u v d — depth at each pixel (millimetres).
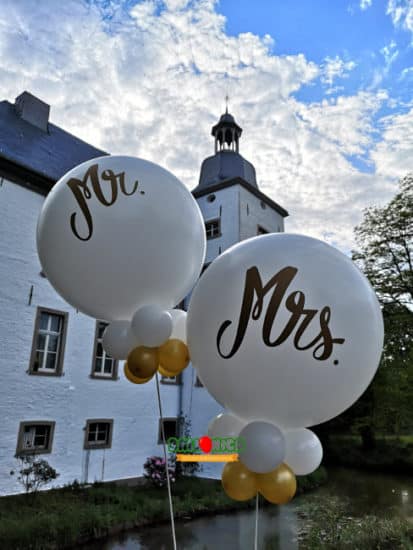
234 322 2020
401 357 13000
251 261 2086
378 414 13727
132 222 2545
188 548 6160
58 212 2637
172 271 2652
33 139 12602
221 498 8609
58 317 10492
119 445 11062
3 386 9047
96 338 11102
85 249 2555
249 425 2145
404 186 14539
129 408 11531
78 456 10109
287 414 2088
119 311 2750
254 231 14875
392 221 14570
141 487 9898
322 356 1925
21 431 9148
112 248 2535
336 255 2127
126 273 2564
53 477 8492
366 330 2008
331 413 2115
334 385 1978
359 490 11406
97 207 2570
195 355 2268
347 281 2033
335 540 6195
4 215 9727
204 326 2145
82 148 14438
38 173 10336
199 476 11680
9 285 9531
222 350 2049
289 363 1931
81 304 2797
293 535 6832
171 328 2609
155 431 12062
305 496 10266
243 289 2031
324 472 13125
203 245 2922
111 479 10656
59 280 2732
